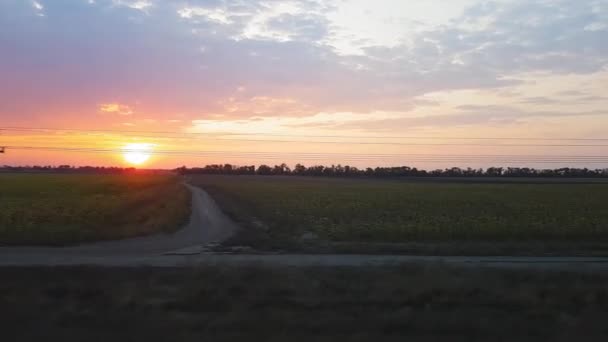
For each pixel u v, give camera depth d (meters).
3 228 25.53
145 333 8.84
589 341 8.86
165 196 59.62
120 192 64.19
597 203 52.38
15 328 9.06
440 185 102.81
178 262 18.45
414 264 16.53
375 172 171.88
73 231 25.47
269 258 20.25
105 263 18.11
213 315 10.23
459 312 10.77
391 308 11.27
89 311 10.27
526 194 70.00
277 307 11.16
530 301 11.80
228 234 29.22
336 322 9.69
